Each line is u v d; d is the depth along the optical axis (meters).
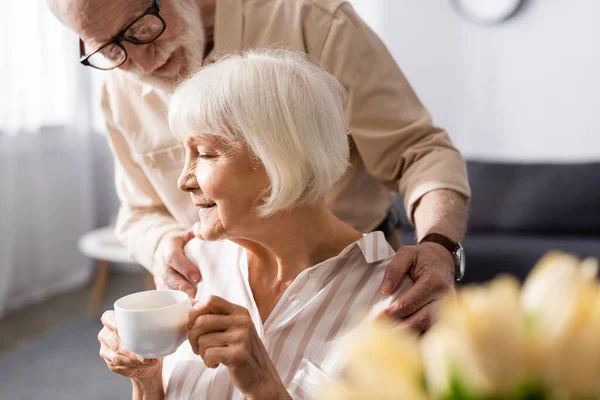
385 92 1.45
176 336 0.91
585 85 4.16
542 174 3.64
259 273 1.21
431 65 4.44
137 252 1.62
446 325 0.41
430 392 0.43
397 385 0.43
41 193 4.37
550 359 0.40
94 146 4.87
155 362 1.04
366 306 1.12
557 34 4.16
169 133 1.52
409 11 4.41
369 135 1.45
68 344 3.59
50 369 3.27
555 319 0.40
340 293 1.13
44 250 4.41
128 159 1.65
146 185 1.66
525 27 4.22
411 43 4.45
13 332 3.79
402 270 1.12
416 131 1.44
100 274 4.00
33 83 4.24
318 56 1.44
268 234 1.10
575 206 3.50
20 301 4.28
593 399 0.40
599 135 4.18
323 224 1.13
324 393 0.47
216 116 1.01
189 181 1.08
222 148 1.04
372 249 1.14
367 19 4.48
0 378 3.16
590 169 3.57
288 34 1.45
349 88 1.43
